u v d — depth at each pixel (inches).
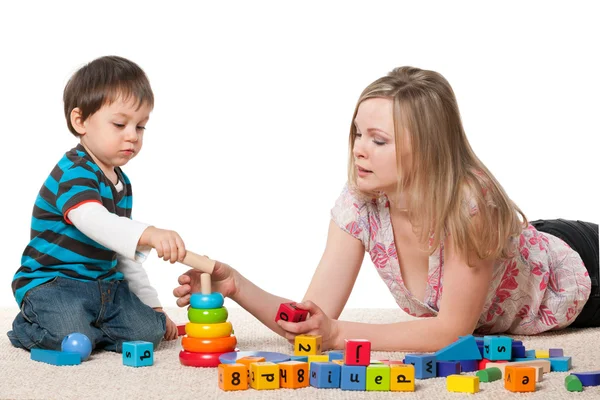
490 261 65.0
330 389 52.9
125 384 53.9
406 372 52.7
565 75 151.6
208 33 152.6
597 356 65.8
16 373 57.4
